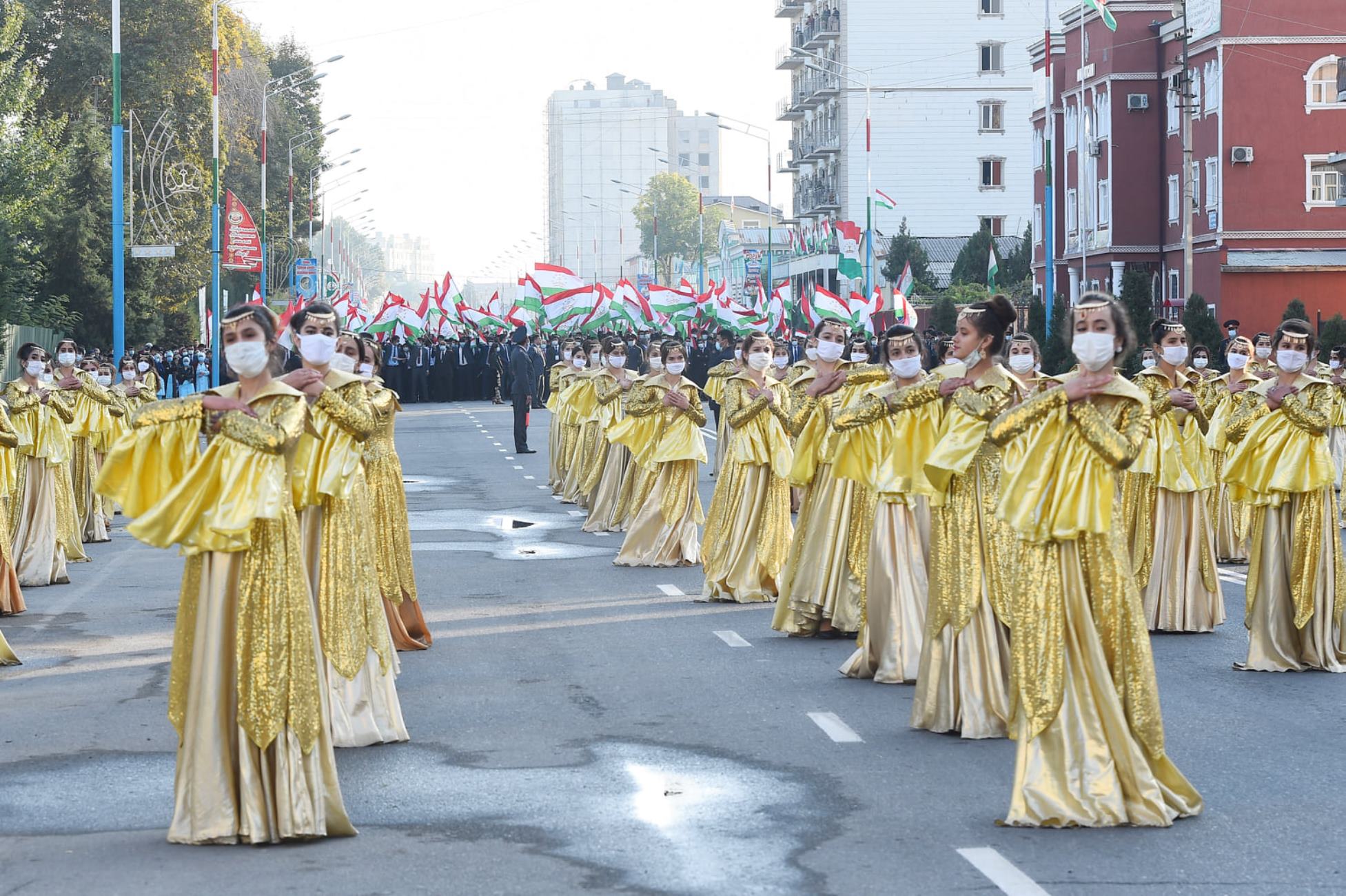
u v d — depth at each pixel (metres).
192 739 6.77
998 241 85.25
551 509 22.11
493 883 6.25
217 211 40.88
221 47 66.12
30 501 15.36
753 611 13.16
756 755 8.34
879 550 10.26
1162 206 53.00
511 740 8.80
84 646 11.96
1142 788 6.88
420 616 11.63
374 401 11.12
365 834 6.96
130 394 20.22
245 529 6.55
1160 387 12.28
